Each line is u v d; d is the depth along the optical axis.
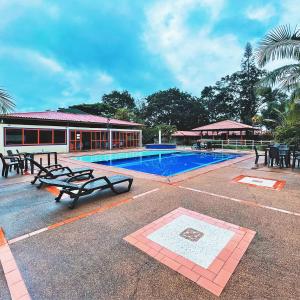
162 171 10.49
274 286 2.11
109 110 43.41
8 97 6.16
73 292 2.06
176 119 42.62
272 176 7.02
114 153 17.56
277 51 7.74
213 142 23.33
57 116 20.22
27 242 2.94
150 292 2.05
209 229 3.26
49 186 5.86
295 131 11.98
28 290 2.09
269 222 3.48
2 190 5.48
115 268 2.39
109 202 4.50
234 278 2.22
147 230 3.25
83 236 3.09
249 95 38.75
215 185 5.83
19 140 16.09
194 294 2.02
